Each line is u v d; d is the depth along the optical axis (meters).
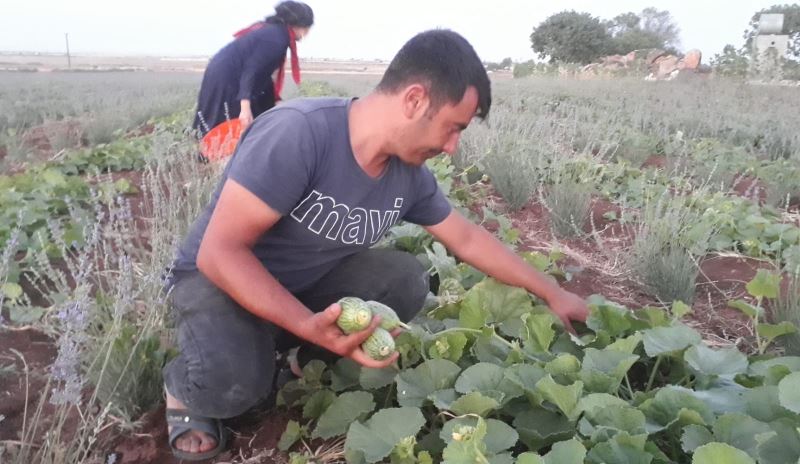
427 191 2.62
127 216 3.21
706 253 4.38
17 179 5.76
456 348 2.55
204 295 2.34
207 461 2.41
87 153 7.22
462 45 2.03
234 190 2.15
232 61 6.41
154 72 48.50
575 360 2.35
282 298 2.14
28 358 2.99
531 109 11.96
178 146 5.78
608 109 12.34
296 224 2.36
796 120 10.60
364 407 2.33
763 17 24.89
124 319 2.85
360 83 24.75
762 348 3.01
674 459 2.13
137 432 2.54
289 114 2.21
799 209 5.97
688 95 15.34
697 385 2.40
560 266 4.28
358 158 2.24
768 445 1.86
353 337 2.11
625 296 3.87
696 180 6.48
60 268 3.95
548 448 2.26
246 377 2.32
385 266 2.73
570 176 5.67
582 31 50.28
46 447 2.24
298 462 2.30
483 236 2.78
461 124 2.09
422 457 2.04
